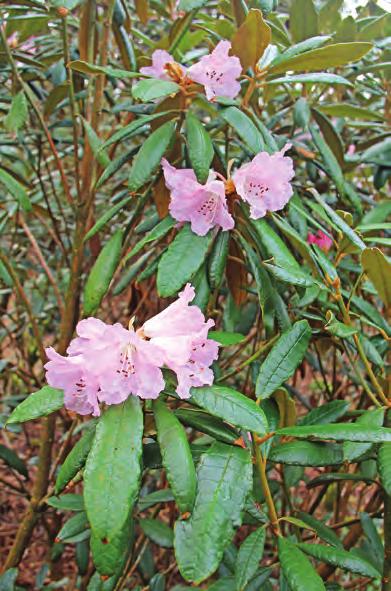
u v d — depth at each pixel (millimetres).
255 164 499
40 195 913
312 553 429
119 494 351
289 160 503
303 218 583
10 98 759
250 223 538
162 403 407
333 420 518
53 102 746
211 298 601
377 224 548
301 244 504
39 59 779
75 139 634
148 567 696
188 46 754
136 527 724
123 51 695
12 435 1273
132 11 941
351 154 750
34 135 830
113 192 811
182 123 571
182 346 395
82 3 634
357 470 740
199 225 498
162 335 407
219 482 384
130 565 669
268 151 547
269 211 515
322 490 730
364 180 967
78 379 400
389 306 494
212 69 539
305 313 549
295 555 405
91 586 562
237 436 416
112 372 380
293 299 592
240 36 544
